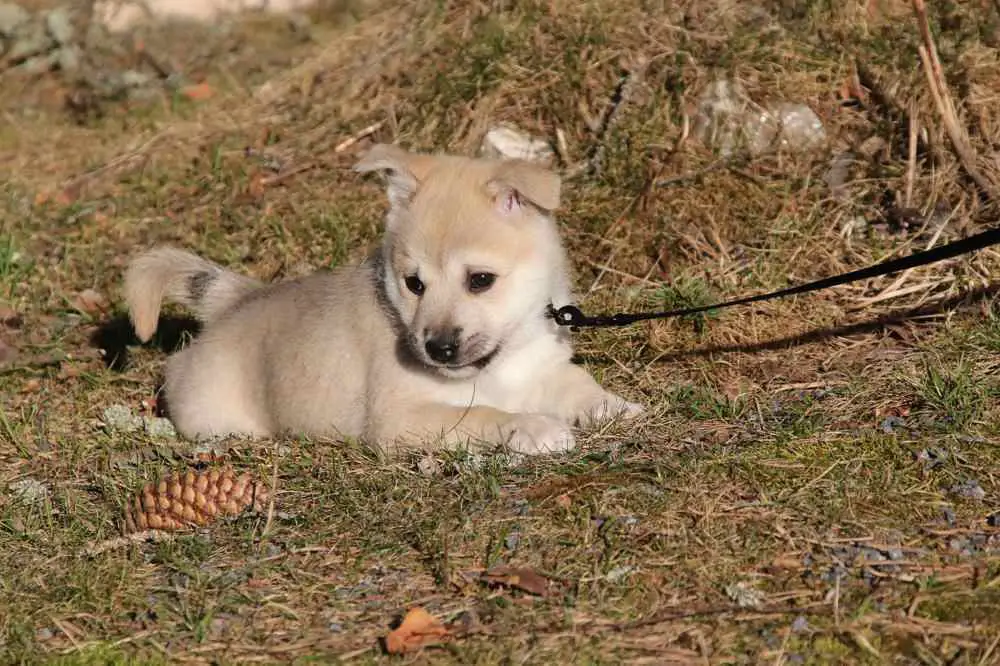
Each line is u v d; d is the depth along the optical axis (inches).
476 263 292.2
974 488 248.8
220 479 270.5
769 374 323.0
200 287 362.0
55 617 232.5
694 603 220.1
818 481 255.0
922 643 203.9
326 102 492.1
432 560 240.7
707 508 246.5
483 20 483.8
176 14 614.5
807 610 215.0
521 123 439.2
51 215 464.1
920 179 382.0
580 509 250.4
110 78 559.8
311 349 313.6
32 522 271.9
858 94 413.7
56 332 394.0
